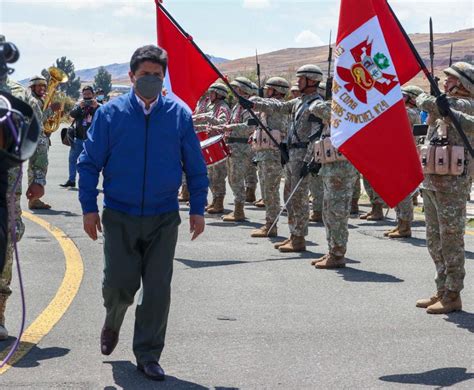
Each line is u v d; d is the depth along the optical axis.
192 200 5.29
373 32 6.53
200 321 6.58
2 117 3.73
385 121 6.49
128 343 5.90
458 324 6.58
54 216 12.95
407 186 6.52
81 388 4.96
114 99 5.17
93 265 8.89
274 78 11.45
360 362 5.57
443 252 6.92
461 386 5.10
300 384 5.11
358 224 12.68
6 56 3.82
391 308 7.10
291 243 10.01
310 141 9.52
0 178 4.09
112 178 5.13
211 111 13.37
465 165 6.70
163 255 5.19
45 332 6.15
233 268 8.84
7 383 5.01
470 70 6.73
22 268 8.63
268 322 6.58
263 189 11.20
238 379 5.19
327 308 7.07
